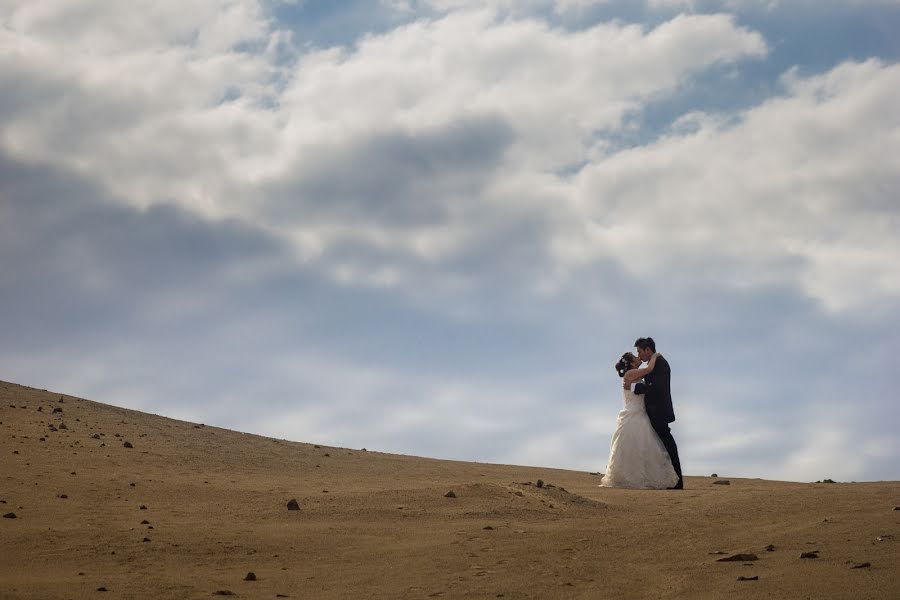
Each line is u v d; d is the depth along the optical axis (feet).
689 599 27.09
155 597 27.45
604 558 32.71
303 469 63.72
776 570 29.86
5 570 31.24
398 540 36.29
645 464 65.51
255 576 30.14
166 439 70.23
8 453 57.47
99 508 43.27
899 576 28.27
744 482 68.33
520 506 43.98
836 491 45.78
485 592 28.12
